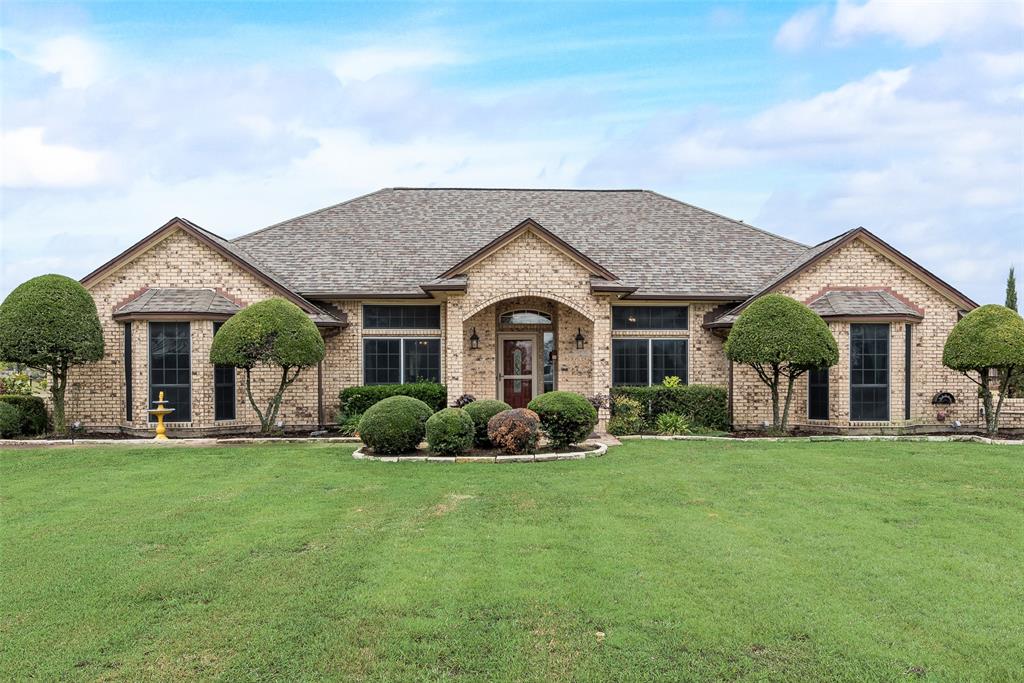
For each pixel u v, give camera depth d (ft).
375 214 71.97
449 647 16.19
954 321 57.82
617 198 77.82
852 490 32.78
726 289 61.52
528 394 63.31
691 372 61.82
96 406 54.65
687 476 36.09
